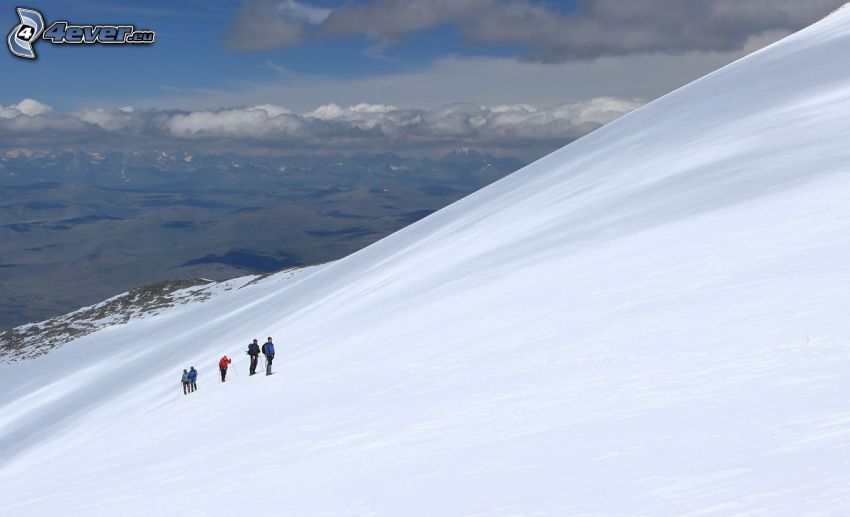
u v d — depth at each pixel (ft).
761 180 95.14
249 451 54.39
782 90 190.08
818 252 60.08
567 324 62.69
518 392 48.96
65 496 56.80
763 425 32.40
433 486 35.81
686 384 41.09
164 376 201.05
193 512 42.04
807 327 45.14
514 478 33.99
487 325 72.33
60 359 388.16
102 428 158.30
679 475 29.45
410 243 228.02
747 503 25.50
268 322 206.69
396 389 60.18
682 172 127.13
